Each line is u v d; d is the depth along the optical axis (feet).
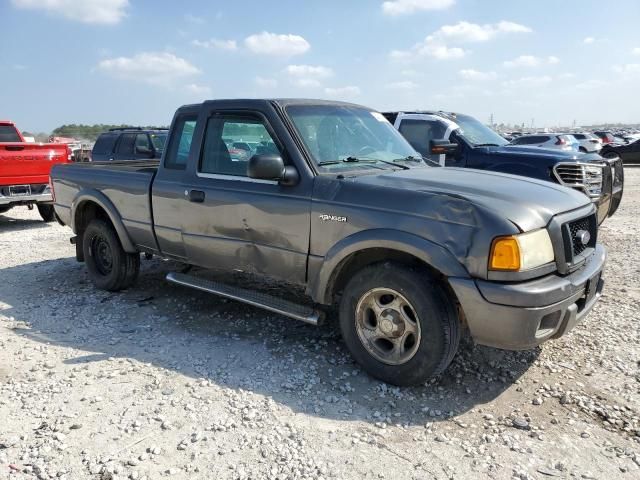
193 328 15.80
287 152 13.39
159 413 11.12
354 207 12.12
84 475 9.20
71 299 18.60
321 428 10.57
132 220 17.54
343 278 13.44
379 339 12.39
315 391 12.01
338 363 13.35
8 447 10.00
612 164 25.77
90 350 14.35
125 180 17.57
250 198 13.94
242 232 14.33
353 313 12.46
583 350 13.83
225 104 14.87
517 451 9.81
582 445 9.97
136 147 42.06
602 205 24.90
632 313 16.26
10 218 38.70
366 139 15.12
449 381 12.42
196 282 16.07
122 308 17.62
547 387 12.05
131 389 12.14
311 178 12.98
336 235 12.41
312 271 13.11
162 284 20.12
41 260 24.59
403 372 11.81
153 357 13.85
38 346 14.62
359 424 10.71
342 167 13.56
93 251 19.65
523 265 10.53
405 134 29.35
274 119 13.74
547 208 11.46
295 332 15.33
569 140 63.87
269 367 13.17
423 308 11.26
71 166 20.29
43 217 36.06
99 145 45.52
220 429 10.52
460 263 10.84
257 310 17.15
